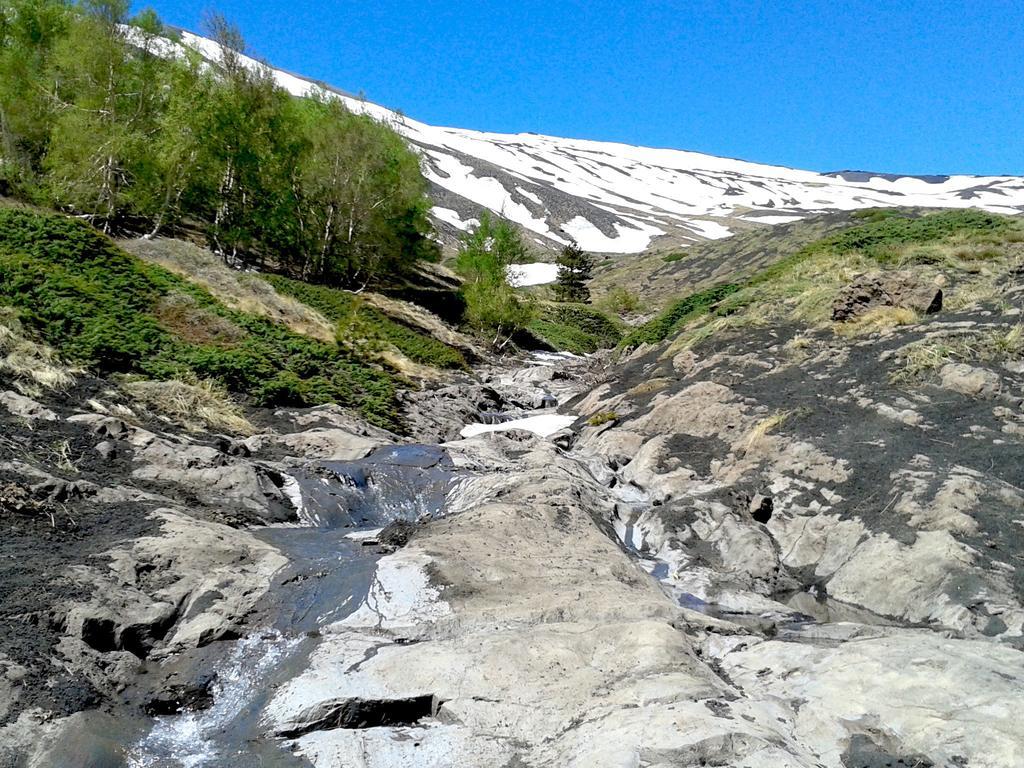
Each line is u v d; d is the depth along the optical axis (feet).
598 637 19.74
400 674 18.08
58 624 18.97
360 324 69.21
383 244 103.45
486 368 87.66
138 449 32.09
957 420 33.24
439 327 95.86
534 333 120.78
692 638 21.65
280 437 41.65
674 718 15.43
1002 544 24.61
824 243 78.95
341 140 97.35
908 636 20.39
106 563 22.02
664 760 14.21
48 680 16.98
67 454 29.55
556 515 29.84
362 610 21.59
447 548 25.13
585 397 60.90
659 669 17.94
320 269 96.63
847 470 31.89
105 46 77.56
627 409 50.03
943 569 23.86
